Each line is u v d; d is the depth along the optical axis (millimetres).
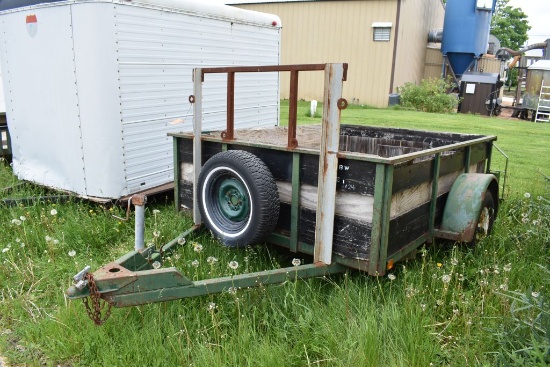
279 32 7879
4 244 4441
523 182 6988
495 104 19984
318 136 5820
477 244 4254
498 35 52750
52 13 5230
